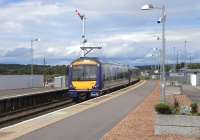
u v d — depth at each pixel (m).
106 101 31.72
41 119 19.77
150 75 134.12
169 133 14.29
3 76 67.25
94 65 40.09
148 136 14.16
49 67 108.06
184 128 14.14
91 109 24.97
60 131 15.81
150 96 38.44
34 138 14.20
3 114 28.88
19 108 33.00
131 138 13.82
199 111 15.64
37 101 37.47
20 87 71.50
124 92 46.00
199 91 51.25
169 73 82.81
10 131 15.79
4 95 45.50
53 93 42.44
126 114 21.98
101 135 14.85
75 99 41.50
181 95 41.03
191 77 74.56
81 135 14.86
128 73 69.19
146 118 19.55
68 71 40.59
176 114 14.36
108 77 45.31
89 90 39.91
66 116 21.08
